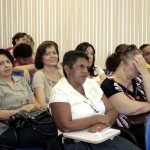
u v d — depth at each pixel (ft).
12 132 7.84
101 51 15.87
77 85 7.54
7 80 9.12
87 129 6.95
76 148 6.70
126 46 8.84
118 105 8.02
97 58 15.88
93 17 15.79
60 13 15.81
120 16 15.69
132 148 7.11
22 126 7.70
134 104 7.95
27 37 14.29
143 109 8.00
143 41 15.70
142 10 15.52
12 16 15.83
